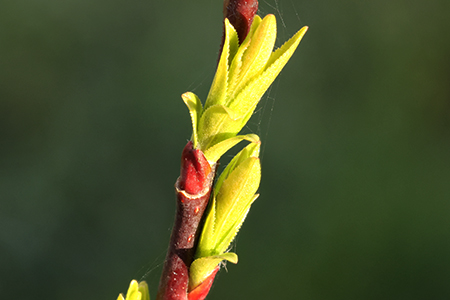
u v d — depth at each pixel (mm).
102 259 577
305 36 661
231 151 587
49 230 582
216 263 193
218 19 692
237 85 190
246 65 189
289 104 637
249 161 193
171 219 606
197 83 676
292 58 654
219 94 190
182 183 193
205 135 191
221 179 197
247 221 579
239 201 194
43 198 598
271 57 190
